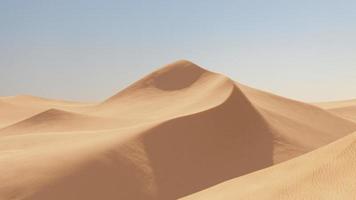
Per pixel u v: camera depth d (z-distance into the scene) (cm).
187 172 2622
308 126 3988
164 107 4988
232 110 3073
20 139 3406
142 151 2631
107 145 2606
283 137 3127
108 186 2342
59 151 2616
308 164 1347
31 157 2522
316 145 3334
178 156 2694
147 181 2455
